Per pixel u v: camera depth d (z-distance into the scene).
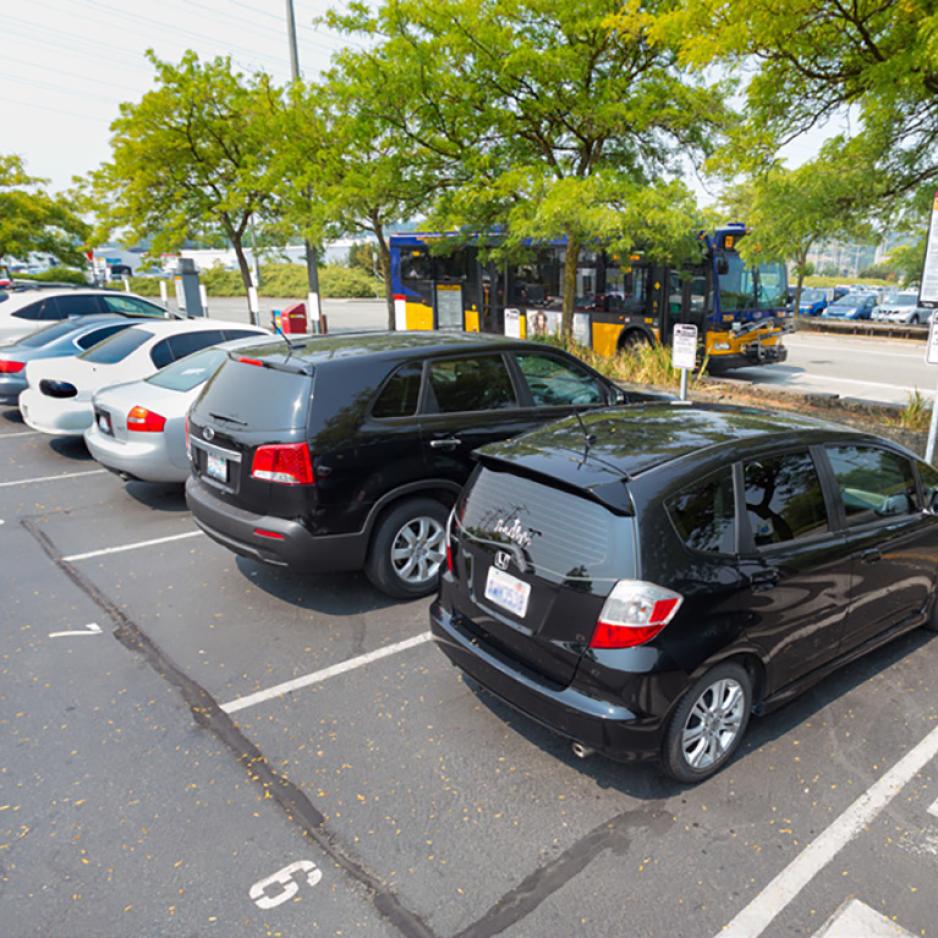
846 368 17.80
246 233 21.30
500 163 12.41
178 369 7.34
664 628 3.06
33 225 26.50
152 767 3.50
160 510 7.22
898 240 8.98
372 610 5.15
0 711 3.94
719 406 4.54
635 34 10.18
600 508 3.21
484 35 11.05
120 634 4.79
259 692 4.14
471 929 2.64
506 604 3.48
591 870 2.90
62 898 2.75
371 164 13.89
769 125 8.27
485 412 5.50
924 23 6.23
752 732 3.80
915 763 3.56
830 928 2.64
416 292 19.80
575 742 3.20
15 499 7.54
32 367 8.78
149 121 17.44
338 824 3.15
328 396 4.75
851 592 3.90
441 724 3.86
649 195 10.52
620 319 15.70
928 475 4.60
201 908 2.72
